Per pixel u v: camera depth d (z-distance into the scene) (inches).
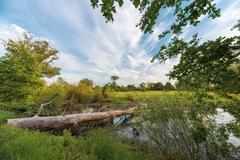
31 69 528.7
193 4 96.5
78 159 148.6
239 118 117.6
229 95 112.7
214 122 161.6
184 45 101.7
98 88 979.3
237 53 89.1
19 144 140.7
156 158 210.5
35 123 280.8
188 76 105.9
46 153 132.5
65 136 196.5
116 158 161.8
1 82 491.5
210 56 94.4
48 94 654.5
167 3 102.6
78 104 834.2
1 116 322.7
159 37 115.0
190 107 167.9
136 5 101.3
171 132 210.7
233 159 164.7
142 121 240.1
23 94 514.9
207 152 180.1
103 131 242.8
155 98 227.5
